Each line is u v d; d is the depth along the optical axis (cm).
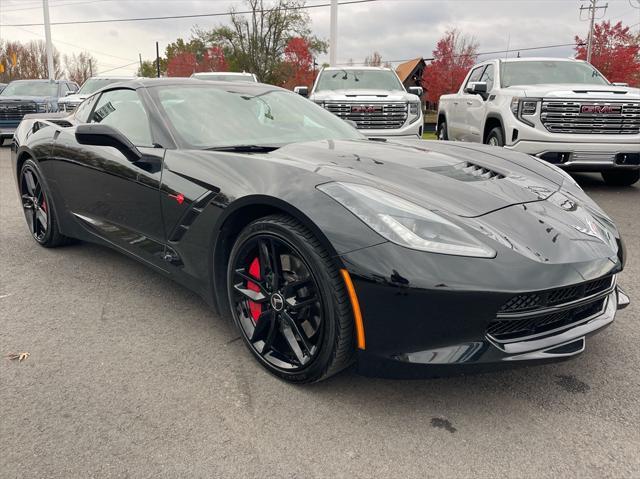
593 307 221
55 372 229
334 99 816
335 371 206
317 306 204
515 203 218
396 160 253
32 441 184
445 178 234
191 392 215
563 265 189
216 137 287
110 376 227
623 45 2739
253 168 235
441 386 221
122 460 175
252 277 233
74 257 387
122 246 314
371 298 186
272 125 313
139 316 288
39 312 292
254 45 4306
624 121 615
